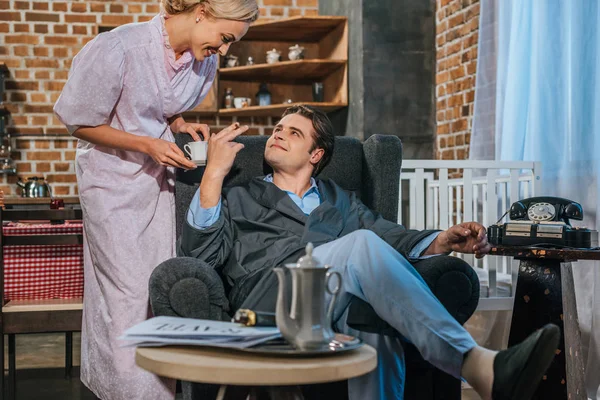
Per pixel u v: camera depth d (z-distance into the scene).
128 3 5.35
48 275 2.46
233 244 2.00
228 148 1.90
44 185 5.00
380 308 1.49
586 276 2.82
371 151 2.32
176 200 2.12
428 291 1.52
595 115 2.79
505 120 3.37
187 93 2.01
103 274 1.93
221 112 5.21
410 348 1.79
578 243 2.02
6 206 4.72
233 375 1.08
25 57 5.27
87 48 1.88
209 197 1.86
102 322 1.92
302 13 5.57
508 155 3.35
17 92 5.26
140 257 1.93
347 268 1.59
